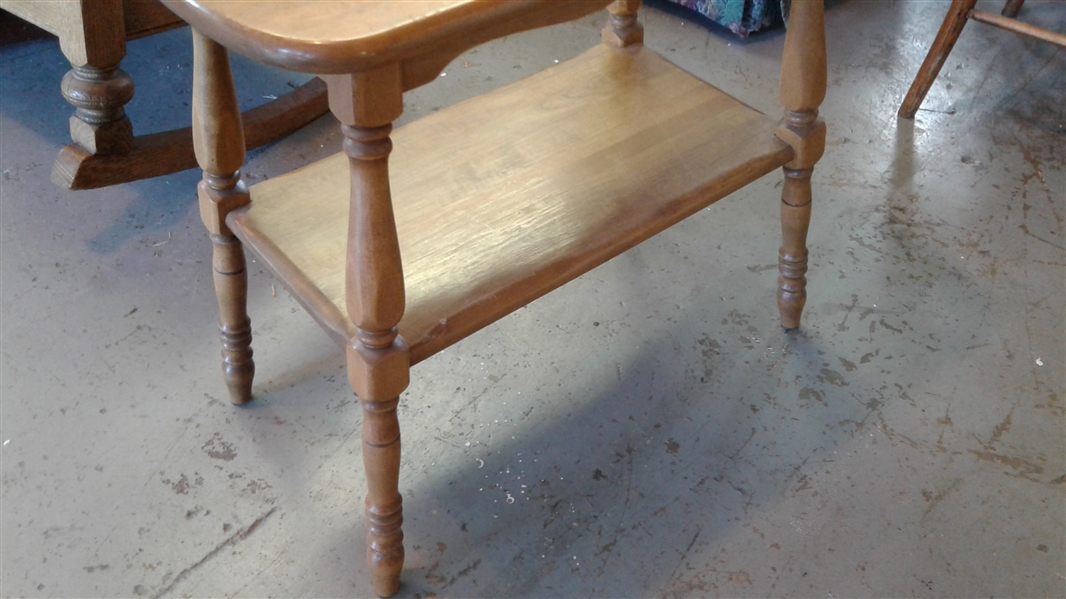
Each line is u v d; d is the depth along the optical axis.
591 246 1.19
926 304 1.67
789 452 1.41
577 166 1.34
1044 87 2.30
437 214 1.25
